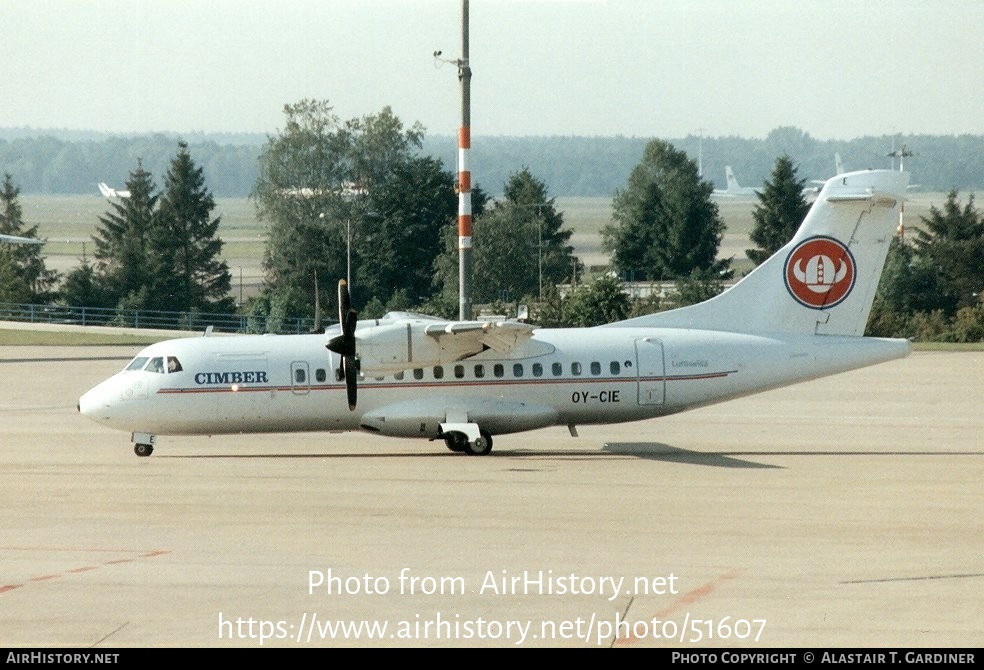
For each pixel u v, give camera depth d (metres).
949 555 68.75
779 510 82.12
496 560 67.50
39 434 125.12
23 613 57.72
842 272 115.25
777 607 58.66
